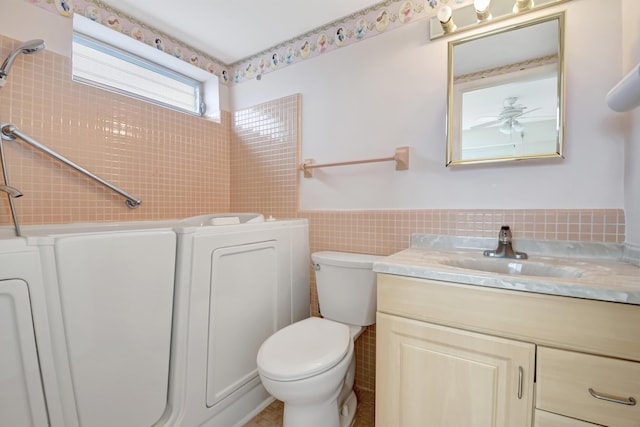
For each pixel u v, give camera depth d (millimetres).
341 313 1499
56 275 877
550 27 1208
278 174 2035
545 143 1212
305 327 1345
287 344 1195
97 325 955
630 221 1061
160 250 1111
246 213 2082
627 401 724
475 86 1354
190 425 1169
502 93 1296
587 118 1155
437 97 1464
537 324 822
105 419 976
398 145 1574
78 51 1670
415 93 1522
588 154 1156
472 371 911
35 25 1396
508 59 1286
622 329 731
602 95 1130
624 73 1082
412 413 1012
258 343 1489
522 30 1260
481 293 893
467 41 1369
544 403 816
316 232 1859
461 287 923
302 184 1938
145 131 1820
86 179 1565
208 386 1240
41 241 856
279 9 1654
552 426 806
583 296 759
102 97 1635
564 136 1181
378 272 1066
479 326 898
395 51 1579
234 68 2277
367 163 1675
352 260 1465
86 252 930
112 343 990
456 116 1396
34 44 1242
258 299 1488
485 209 1351
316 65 1856
